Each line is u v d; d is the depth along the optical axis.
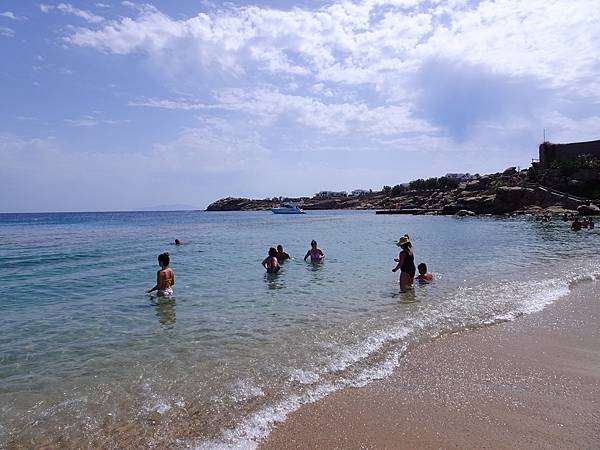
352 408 5.56
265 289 13.47
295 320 9.70
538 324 9.20
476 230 41.47
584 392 5.95
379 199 197.00
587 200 73.12
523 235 34.59
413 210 102.00
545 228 43.03
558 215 68.06
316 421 5.23
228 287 13.89
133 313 10.75
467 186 102.38
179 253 24.86
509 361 7.12
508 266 17.52
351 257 21.41
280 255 20.44
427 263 18.58
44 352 7.88
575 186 79.81
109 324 9.75
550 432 4.92
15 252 26.19
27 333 9.13
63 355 7.69
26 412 5.55
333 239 33.81
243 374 6.66
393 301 11.49
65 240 36.56
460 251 23.28
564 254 21.50
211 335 8.70
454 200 95.75
